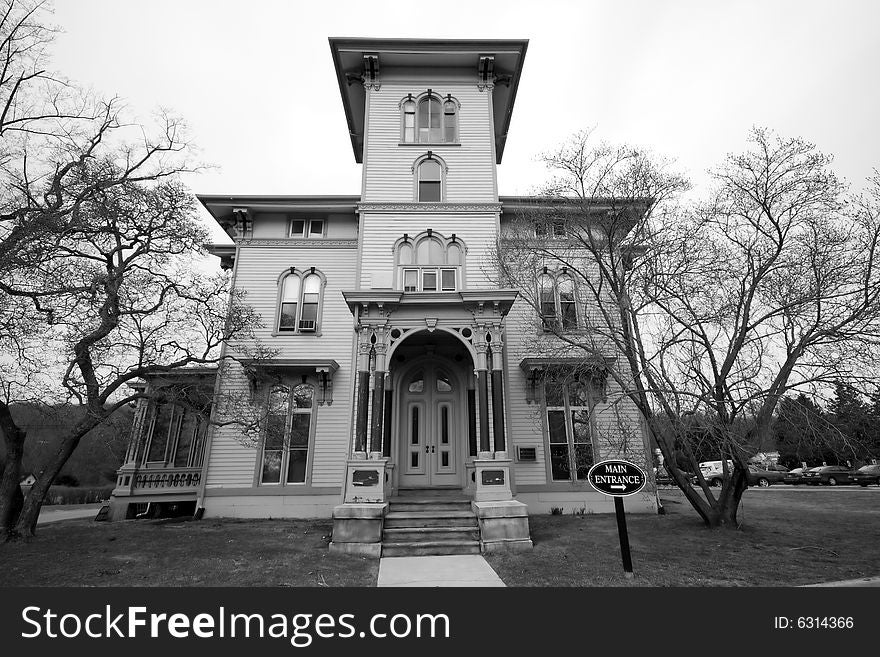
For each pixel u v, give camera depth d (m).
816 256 9.90
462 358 14.01
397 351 13.94
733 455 10.15
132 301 11.80
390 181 15.19
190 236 12.55
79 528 12.75
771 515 12.97
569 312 14.84
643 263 10.76
